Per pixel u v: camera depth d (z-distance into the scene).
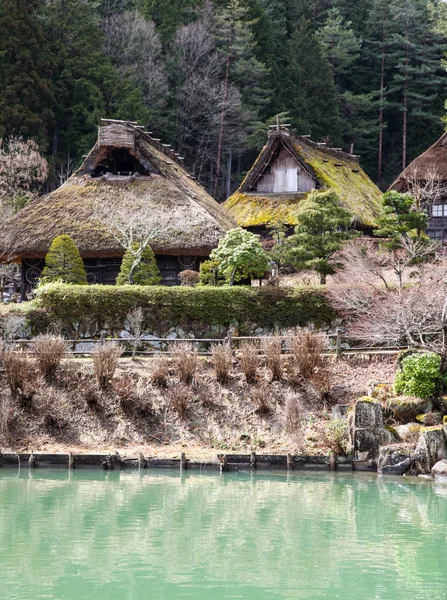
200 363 21.12
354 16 67.69
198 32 54.12
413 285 22.08
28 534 11.86
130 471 17.31
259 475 17.00
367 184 42.47
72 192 29.11
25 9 45.19
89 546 11.27
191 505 13.93
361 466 17.53
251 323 23.09
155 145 33.66
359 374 20.56
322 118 55.97
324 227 25.05
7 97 43.34
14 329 23.02
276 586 9.65
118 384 19.80
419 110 60.53
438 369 18.56
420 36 61.97
